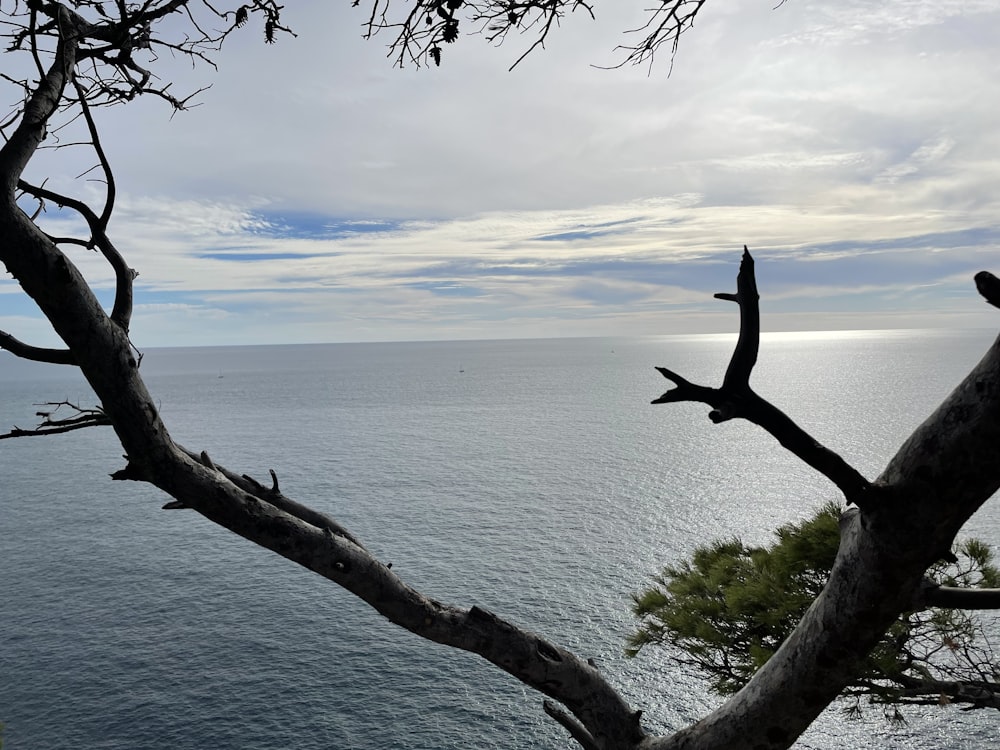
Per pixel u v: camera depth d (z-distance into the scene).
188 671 47.78
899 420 162.25
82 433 169.88
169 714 42.28
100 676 47.12
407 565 69.31
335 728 40.56
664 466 122.88
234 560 72.56
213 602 60.84
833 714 41.31
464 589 62.59
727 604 8.92
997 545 61.53
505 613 57.31
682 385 1.74
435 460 132.50
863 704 42.19
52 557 73.94
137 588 64.50
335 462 132.12
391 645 51.25
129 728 40.94
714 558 10.25
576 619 55.91
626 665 47.97
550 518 88.12
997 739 38.12
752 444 145.12
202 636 53.59
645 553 73.00
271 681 46.22
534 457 134.38
